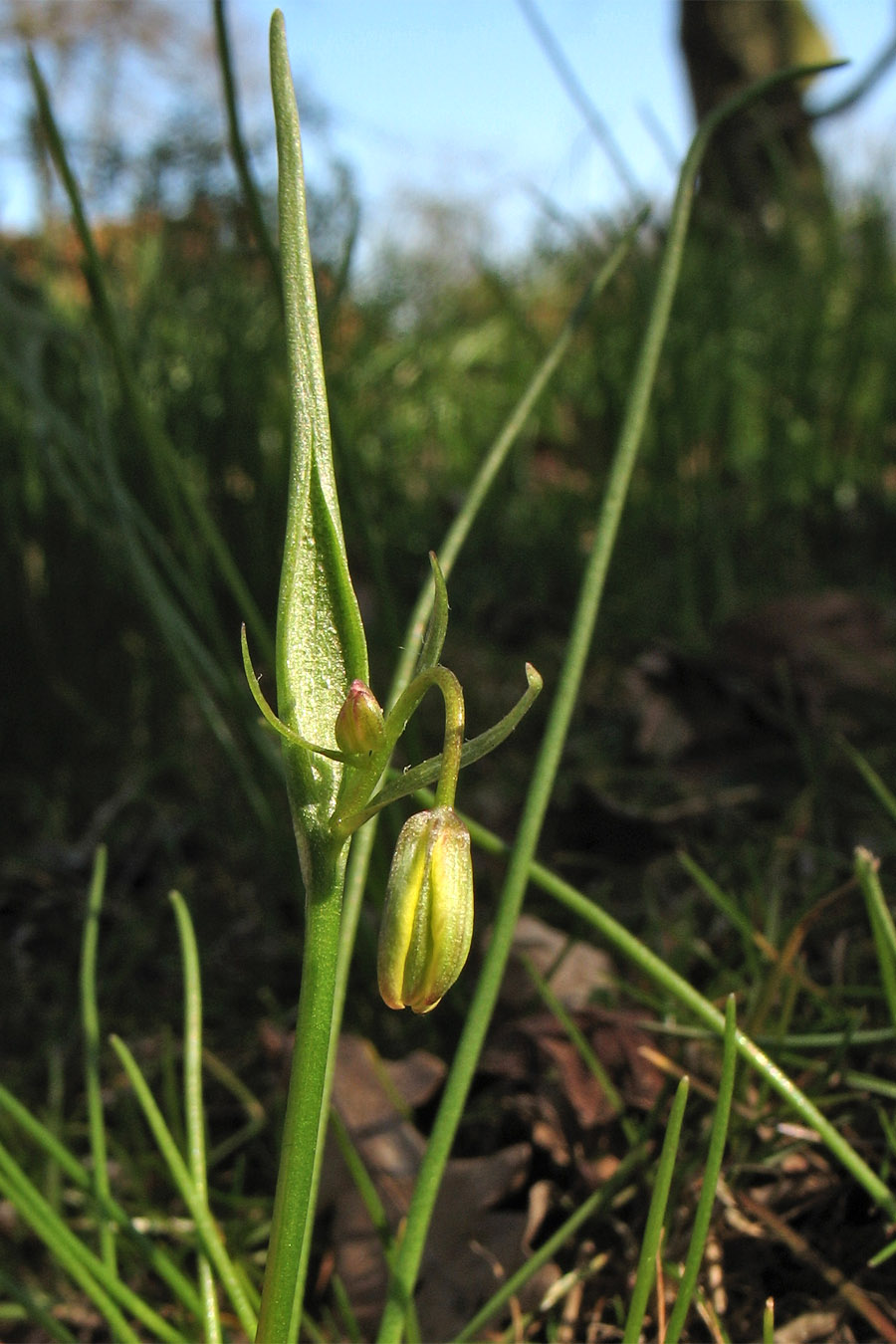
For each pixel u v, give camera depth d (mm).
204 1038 200
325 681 95
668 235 149
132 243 347
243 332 304
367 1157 156
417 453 434
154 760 279
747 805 234
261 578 274
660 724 260
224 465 284
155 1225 156
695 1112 153
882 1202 122
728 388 367
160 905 234
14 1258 160
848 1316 137
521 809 246
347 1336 145
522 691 301
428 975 88
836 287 426
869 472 373
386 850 169
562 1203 150
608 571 331
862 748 247
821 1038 148
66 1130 178
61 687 279
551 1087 157
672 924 193
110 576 271
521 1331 139
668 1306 138
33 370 229
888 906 187
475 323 527
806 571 336
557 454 420
